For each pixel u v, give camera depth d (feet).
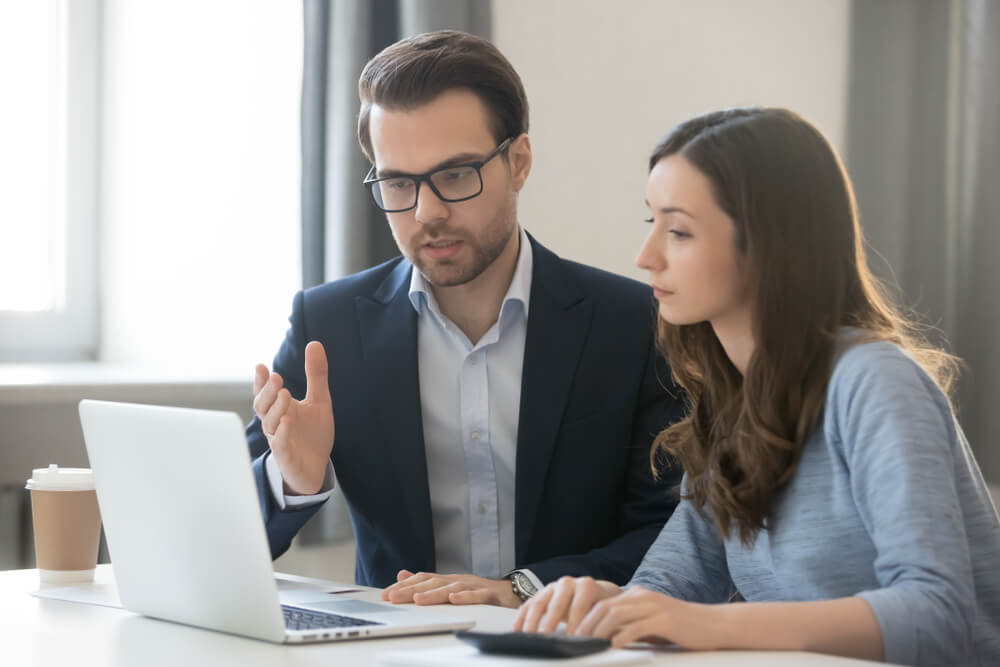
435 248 5.79
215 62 9.59
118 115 9.89
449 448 6.32
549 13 10.36
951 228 12.11
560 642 3.34
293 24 9.30
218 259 9.52
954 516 3.79
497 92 5.81
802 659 3.47
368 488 6.23
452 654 3.46
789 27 11.94
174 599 4.24
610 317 6.34
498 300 6.26
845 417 4.03
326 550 9.21
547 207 10.44
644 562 5.07
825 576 4.15
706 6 11.40
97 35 9.88
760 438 4.25
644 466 6.25
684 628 3.58
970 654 4.08
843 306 4.34
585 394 6.20
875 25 12.32
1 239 9.40
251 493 3.83
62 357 9.73
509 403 6.31
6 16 9.35
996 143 11.15
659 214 4.35
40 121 9.66
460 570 6.33
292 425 5.39
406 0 8.79
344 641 3.94
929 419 3.91
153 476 4.15
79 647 3.87
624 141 10.93
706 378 4.73
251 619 3.95
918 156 12.30
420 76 5.64
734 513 4.38
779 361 4.21
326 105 8.63
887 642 3.57
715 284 4.26
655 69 11.09
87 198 9.86
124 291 9.89
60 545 5.12
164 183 9.76
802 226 4.22
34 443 7.88
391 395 6.21
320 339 6.40
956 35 12.10
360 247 8.56
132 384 8.13
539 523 6.12
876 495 3.84
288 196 9.24
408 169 5.70
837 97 12.27
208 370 9.23
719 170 4.20
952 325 11.93
